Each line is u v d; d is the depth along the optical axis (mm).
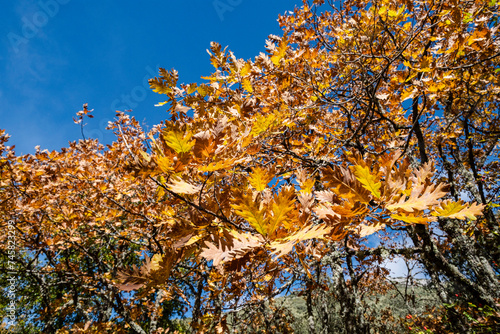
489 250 4691
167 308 11898
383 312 11641
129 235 5270
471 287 3514
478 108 4832
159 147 906
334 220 785
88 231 5141
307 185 976
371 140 5543
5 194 4551
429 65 2111
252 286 2590
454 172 6758
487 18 1965
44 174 4414
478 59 2617
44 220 5109
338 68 3436
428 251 3729
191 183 979
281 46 1972
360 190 818
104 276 5840
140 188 4777
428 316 6676
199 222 896
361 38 3066
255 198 881
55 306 7633
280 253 740
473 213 690
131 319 6367
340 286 5312
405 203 796
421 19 2629
